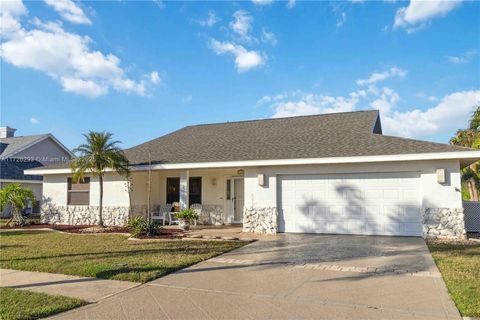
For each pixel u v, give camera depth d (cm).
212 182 1802
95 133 1554
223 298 572
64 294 595
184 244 1099
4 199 1761
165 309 524
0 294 593
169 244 1099
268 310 516
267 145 1538
